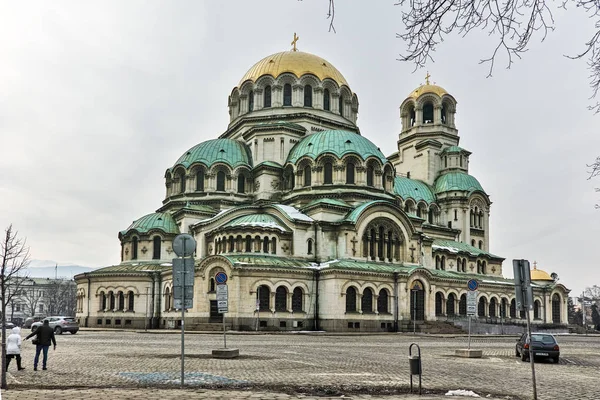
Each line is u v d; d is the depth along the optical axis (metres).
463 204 111.50
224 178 95.25
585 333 106.81
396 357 37.44
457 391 22.17
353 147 89.19
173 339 54.25
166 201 98.75
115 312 84.81
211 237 84.75
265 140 97.19
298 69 102.00
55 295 178.75
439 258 99.06
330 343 51.03
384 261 83.50
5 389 21.22
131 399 18.72
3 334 22.31
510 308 100.19
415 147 118.31
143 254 91.25
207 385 22.69
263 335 63.62
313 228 82.38
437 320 82.94
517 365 34.41
